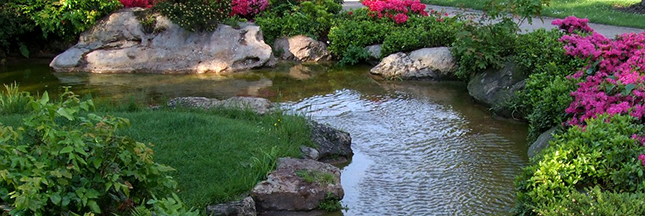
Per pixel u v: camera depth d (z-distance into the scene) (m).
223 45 13.54
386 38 13.59
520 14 11.77
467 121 9.82
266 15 15.53
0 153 5.18
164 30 13.69
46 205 4.79
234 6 15.84
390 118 9.94
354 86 12.06
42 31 14.37
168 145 7.22
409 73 12.58
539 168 6.15
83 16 13.88
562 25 12.07
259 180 6.70
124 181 5.14
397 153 8.37
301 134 8.07
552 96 8.72
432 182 7.41
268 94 11.39
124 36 13.77
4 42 13.81
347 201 6.89
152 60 13.35
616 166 6.16
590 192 5.38
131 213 5.26
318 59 14.38
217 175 6.67
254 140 7.60
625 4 21.72
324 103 10.80
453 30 13.27
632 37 9.70
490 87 10.66
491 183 7.36
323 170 7.03
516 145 8.70
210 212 6.05
